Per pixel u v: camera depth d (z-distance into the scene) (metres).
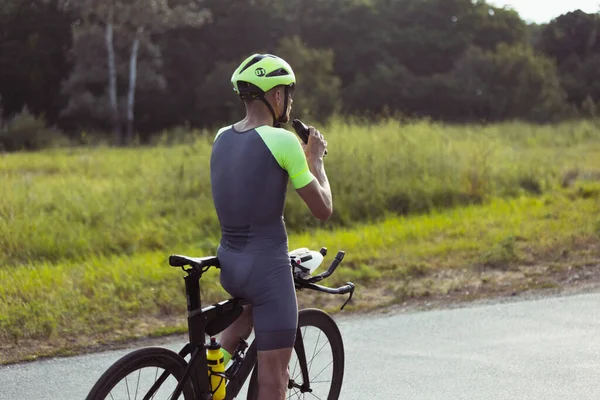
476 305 6.63
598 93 61.06
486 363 5.11
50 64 50.84
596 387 4.60
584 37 69.19
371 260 8.02
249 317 3.46
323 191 3.13
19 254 8.80
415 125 15.64
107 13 42.53
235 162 3.04
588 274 7.45
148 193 11.74
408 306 6.68
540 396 4.48
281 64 3.11
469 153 13.21
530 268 7.70
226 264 3.11
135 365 2.97
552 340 5.57
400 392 4.62
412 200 11.44
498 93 52.97
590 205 10.82
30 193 11.11
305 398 3.97
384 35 59.66
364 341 5.69
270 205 3.04
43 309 6.24
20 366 5.29
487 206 11.38
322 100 44.94
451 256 8.16
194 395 3.15
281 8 57.31
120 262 7.98
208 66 53.88
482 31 65.00
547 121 48.22
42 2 51.22
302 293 7.02
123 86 47.12
